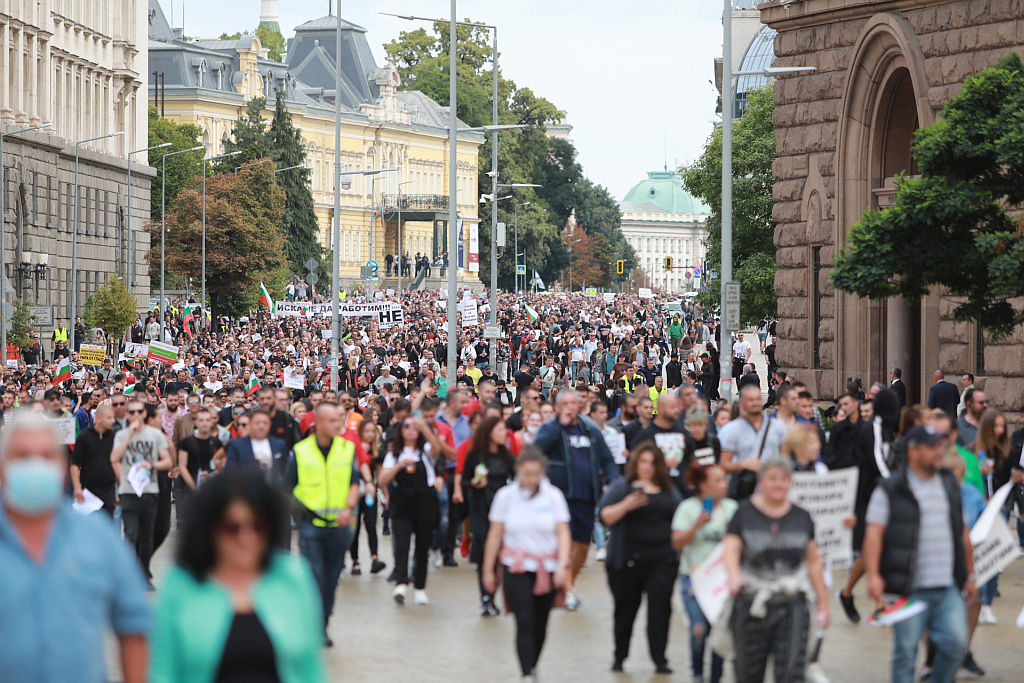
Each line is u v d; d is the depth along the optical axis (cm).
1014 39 7394
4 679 1709
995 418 4497
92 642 1741
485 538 4503
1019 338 7219
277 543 1778
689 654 3781
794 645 2811
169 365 11788
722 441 3944
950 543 2991
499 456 4600
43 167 18462
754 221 15075
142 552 4728
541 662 3656
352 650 3819
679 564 3462
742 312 14775
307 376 10262
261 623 1756
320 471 3869
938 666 3028
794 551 2834
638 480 3453
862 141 8606
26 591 1720
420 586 4556
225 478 1770
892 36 8156
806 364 9100
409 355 15012
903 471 3009
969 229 6166
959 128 5912
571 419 4231
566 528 3338
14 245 17438
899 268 6134
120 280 17238
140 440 4744
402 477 4525
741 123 15275
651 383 11962
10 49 17862
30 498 1705
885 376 8719
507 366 16912
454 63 11975
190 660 1745
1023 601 4522
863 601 4522
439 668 3584
